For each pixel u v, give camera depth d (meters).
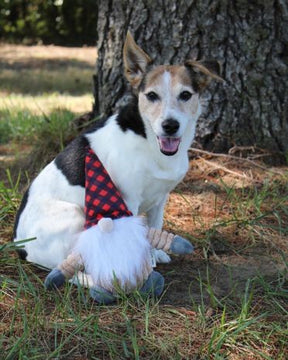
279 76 1.78
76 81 3.82
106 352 1.13
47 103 2.99
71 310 1.19
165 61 1.79
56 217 1.32
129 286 1.23
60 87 3.65
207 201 1.65
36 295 1.26
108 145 1.34
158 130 1.29
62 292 1.28
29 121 2.32
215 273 1.37
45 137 2.03
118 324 1.19
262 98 1.79
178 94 1.33
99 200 1.27
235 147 1.81
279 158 1.81
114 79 1.87
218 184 1.72
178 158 1.35
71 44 5.94
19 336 1.16
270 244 1.48
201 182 1.74
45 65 4.58
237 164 1.78
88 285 1.26
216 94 1.79
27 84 3.71
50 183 1.37
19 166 1.92
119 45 1.84
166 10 1.75
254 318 1.19
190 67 1.37
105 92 1.90
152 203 1.40
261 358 1.13
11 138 2.24
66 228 1.30
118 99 1.87
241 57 1.76
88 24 5.94
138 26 1.79
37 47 5.62
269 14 1.74
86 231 1.25
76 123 2.02
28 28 5.89
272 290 1.30
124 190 1.33
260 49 1.75
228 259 1.42
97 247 1.22
